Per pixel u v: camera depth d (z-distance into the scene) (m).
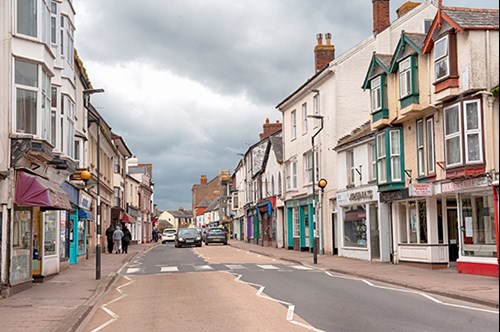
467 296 13.73
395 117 23.31
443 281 17.12
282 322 10.81
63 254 23.98
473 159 18.23
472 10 19.73
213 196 123.06
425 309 12.32
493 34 18.41
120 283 19.77
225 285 17.45
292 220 40.41
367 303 13.26
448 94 18.92
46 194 15.84
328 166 32.47
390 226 25.36
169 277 21.02
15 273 16.36
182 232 49.28
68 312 12.75
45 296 15.66
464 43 18.58
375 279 18.78
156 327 10.92
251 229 58.91
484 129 18.02
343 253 29.98
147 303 14.39
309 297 14.37
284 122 41.53
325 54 37.28
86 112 31.00
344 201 29.47
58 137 20.44
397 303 13.25
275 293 15.23
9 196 15.40
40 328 10.77
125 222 50.28
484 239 18.70
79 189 27.81
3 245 15.23
